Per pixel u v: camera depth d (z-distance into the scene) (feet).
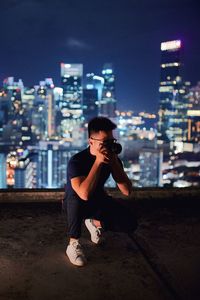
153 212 13.05
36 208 13.20
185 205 13.96
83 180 8.28
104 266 8.60
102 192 9.35
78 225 8.75
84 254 9.00
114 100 461.37
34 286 7.64
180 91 448.24
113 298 7.25
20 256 9.05
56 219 11.97
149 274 8.25
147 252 9.39
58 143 278.87
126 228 9.29
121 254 9.29
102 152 7.99
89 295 7.34
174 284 7.79
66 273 8.21
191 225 11.66
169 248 9.71
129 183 9.03
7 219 11.91
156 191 14.88
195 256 9.23
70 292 7.44
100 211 9.27
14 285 7.66
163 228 11.32
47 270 8.34
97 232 9.65
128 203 14.12
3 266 8.49
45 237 10.34
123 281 7.92
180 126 383.86
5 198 13.96
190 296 7.37
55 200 14.19
